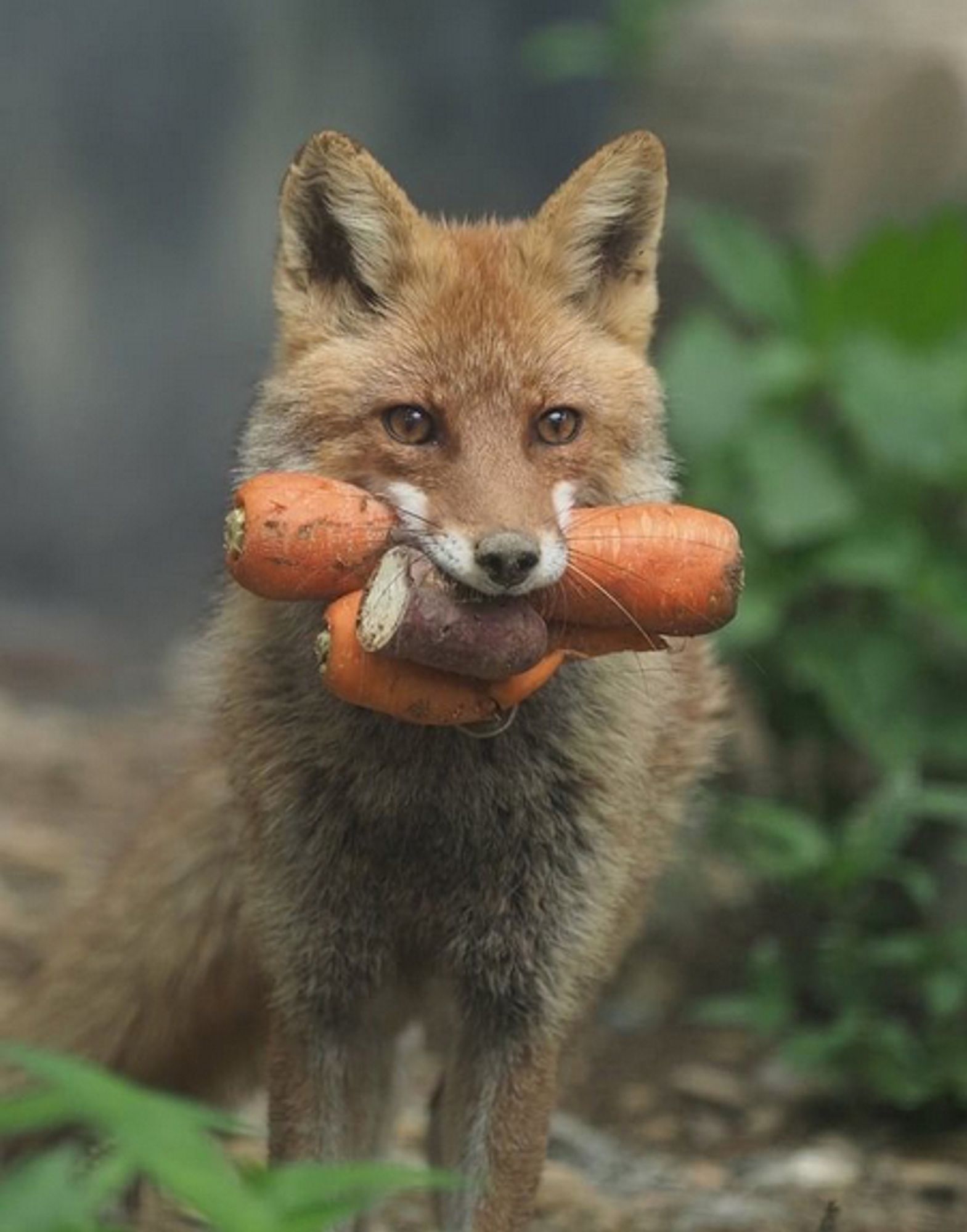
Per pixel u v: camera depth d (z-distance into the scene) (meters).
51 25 32.56
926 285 12.48
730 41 15.09
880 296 12.53
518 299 7.66
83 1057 9.31
